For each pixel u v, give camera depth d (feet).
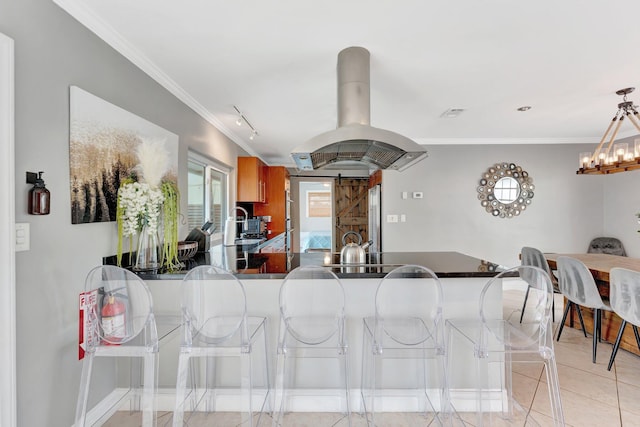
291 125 13.73
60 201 5.49
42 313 5.15
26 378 4.87
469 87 9.69
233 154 15.92
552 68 8.44
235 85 9.43
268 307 7.21
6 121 4.49
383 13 6.09
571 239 16.85
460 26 6.51
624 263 11.03
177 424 5.85
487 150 16.84
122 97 7.18
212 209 14.17
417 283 6.18
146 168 7.82
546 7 5.92
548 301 6.04
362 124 7.27
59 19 5.51
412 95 10.34
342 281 7.19
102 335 5.62
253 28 6.58
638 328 9.32
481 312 6.07
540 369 8.74
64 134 5.59
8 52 4.52
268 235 18.95
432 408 6.89
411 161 8.60
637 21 6.34
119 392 7.04
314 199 26.40
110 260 6.82
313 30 6.64
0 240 4.42
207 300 6.03
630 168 10.28
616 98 10.69
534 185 16.81
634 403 7.09
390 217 17.02
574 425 6.41
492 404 6.99
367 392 6.86
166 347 7.08
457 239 16.93
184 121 10.32
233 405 7.06
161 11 6.02
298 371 7.14
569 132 15.43
